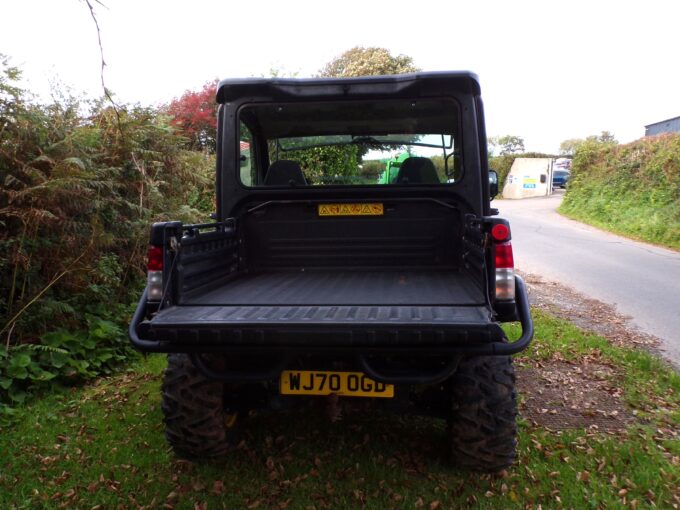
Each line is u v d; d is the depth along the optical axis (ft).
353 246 14.75
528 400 15.62
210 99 50.70
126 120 21.45
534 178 122.31
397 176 14.66
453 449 10.91
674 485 11.12
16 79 16.48
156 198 22.40
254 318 9.34
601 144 80.84
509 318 9.67
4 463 11.78
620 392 16.20
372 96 13.78
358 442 12.80
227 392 11.44
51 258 17.62
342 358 10.37
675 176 62.64
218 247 12.94
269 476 11.28
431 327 8.75
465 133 13.83
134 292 21.35
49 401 14.99
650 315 26.48
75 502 10.52
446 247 14.47
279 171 15.10
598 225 66.80
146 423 13.85
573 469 11.66
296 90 13.91
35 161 16.57
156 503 10.47
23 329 16.88
